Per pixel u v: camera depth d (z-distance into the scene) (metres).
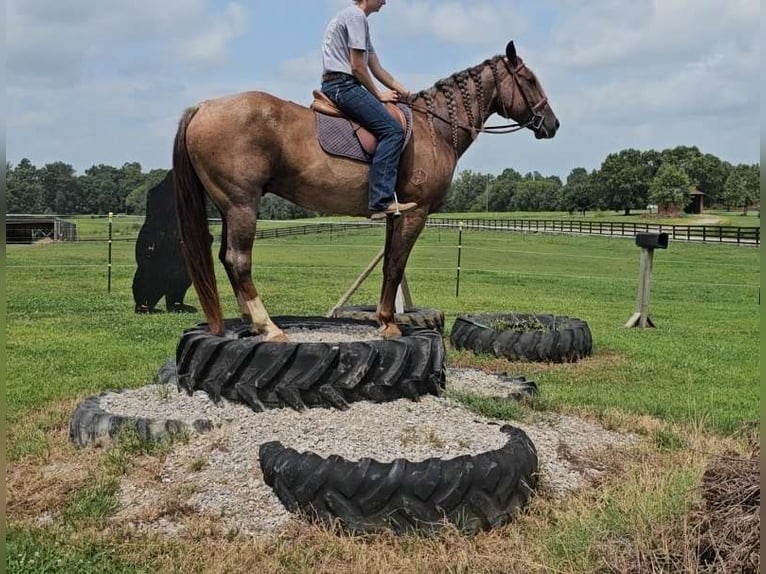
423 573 3.42
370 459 3.90
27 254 26.47
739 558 2.96
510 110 6.11
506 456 4.00
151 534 3.73
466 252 33.59
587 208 104.50
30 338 9.41
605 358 8.85
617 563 3.21
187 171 5.03
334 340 5.77
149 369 7.52
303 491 3.85
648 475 4.25
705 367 8.39
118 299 13.98
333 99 5.20
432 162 5.52
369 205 5.23
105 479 4.25
